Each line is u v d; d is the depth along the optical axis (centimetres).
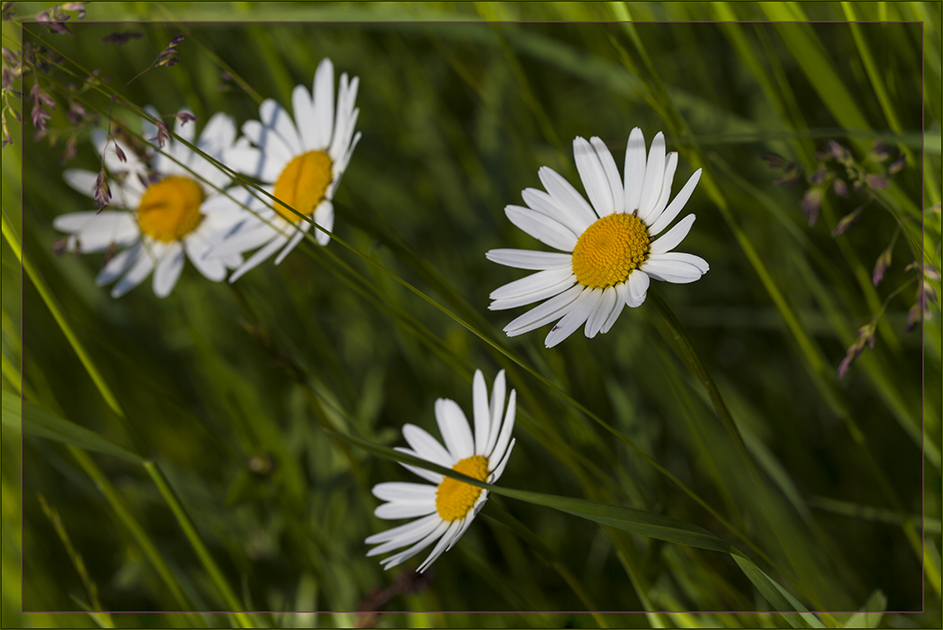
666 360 71
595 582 72
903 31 68
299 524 72
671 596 69
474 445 66
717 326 91
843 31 85
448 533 64
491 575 71
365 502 74
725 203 69
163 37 81
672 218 62
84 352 67
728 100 92
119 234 74
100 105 81
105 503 78
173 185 73
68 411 92
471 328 62
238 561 75
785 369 87
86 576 70
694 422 70
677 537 61
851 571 71
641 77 69
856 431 70
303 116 71
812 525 70
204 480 88
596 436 70
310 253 69
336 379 81
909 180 69
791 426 80
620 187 63
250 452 75
